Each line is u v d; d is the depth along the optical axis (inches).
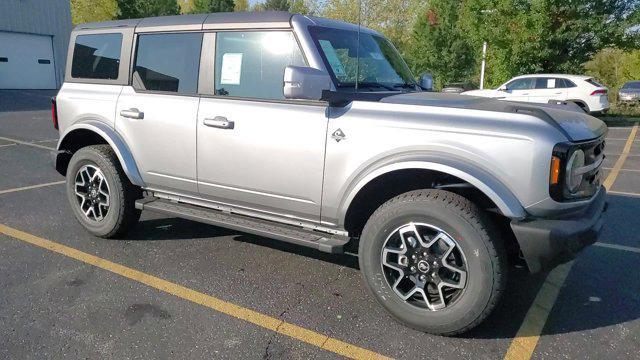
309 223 143.6
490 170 115.3
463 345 121.4
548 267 114.9
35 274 157.0
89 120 182.1
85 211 190.5
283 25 144.5
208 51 157.2
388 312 130.2
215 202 161.0
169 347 118.5
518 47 737.6
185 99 159.2
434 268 122.1
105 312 134.2
